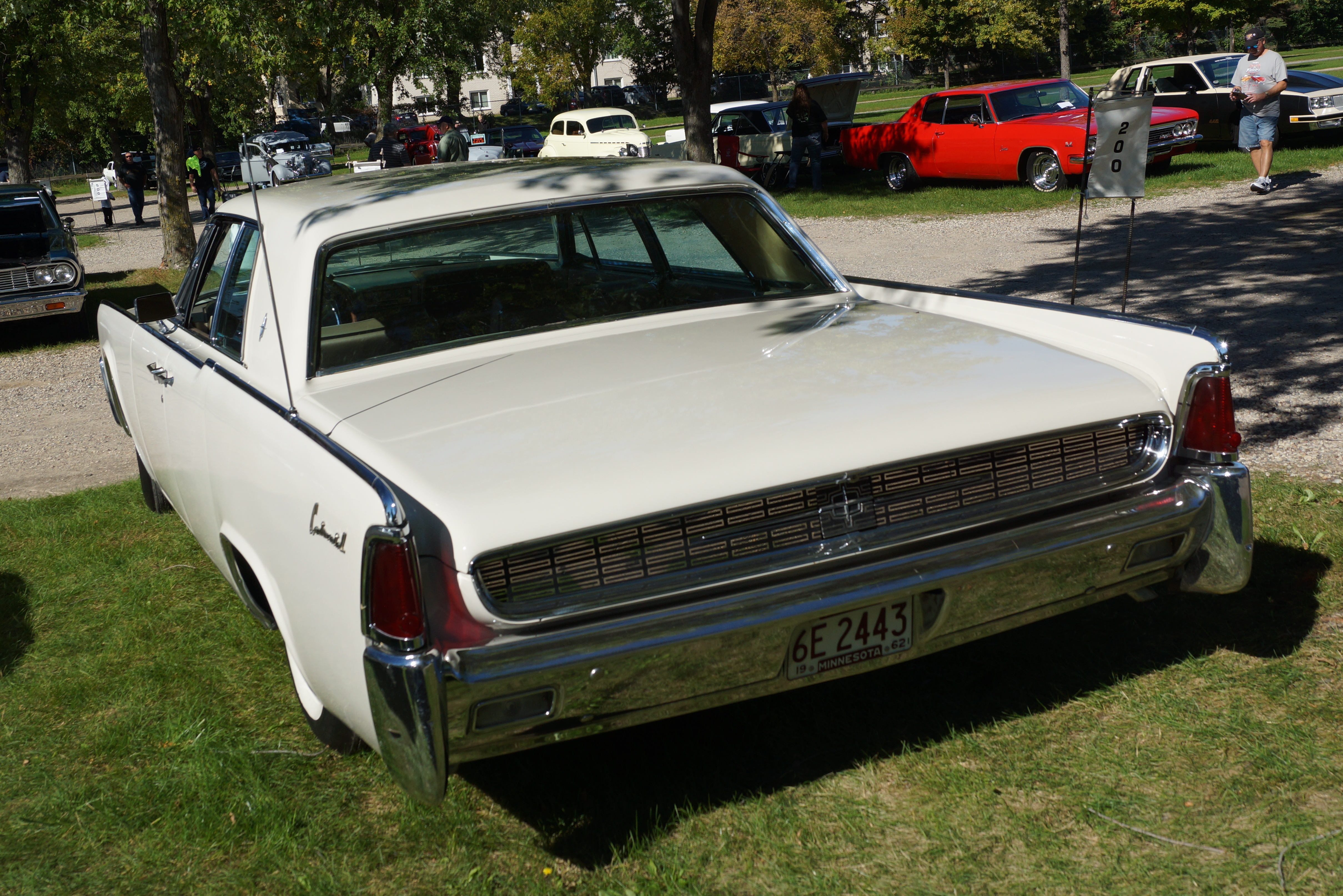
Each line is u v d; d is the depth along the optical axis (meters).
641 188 3.70
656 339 3.37
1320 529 4.12
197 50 22.69
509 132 37.31
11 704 3.74
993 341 3.20
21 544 5.36
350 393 3.09
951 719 3.18
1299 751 2.87
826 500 2.56
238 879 2.71
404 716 2.24
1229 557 2.94
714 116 22.20
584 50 59.03
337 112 49.97
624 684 2.36
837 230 15.47
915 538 2.64
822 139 19.53
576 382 2.97
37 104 30.88
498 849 2.75
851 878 2.55
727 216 3.82
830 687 3.41
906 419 2.65
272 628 3.57
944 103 17.77
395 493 2.29
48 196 12.58
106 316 5.39
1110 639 3.55
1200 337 2.98
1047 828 2.67
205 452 3.48
